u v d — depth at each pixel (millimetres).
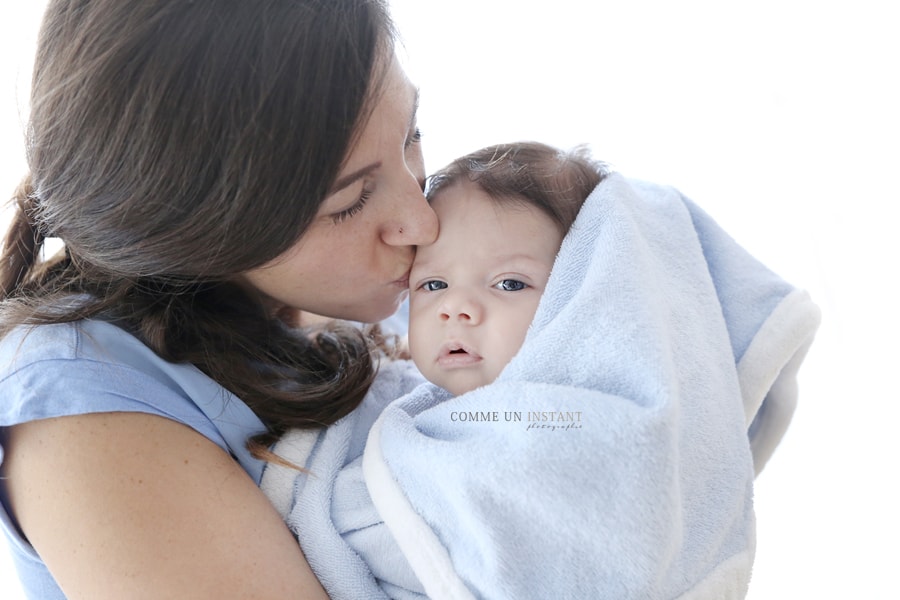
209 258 720
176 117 654
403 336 1170
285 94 650
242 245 705
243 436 806
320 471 807
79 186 708
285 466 795
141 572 669
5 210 886
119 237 723
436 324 849
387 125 729
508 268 840
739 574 805
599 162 961
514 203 858
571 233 822
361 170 723
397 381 963
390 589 791
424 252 867
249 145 654
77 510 686
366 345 970
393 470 774
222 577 682
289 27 651
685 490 767
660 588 728
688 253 903
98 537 676
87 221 724
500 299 835
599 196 832
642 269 783
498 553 704
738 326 932
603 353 744
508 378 767
